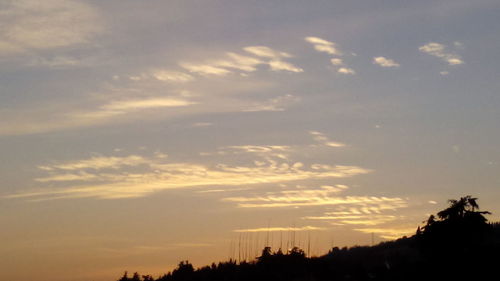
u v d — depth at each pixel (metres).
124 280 104.50
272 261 97.50
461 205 76.00
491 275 70.12
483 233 76.00
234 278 96.06
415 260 85.25
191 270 103.50
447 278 72.12
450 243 74.94
